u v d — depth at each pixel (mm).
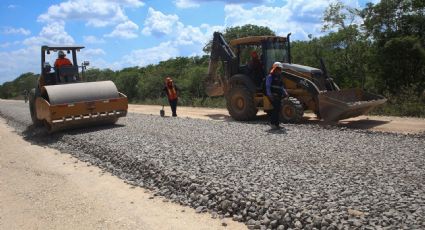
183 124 15055
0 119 25969
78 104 14875
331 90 15156
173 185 8047
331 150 9312
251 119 16469
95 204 7633
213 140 11320
